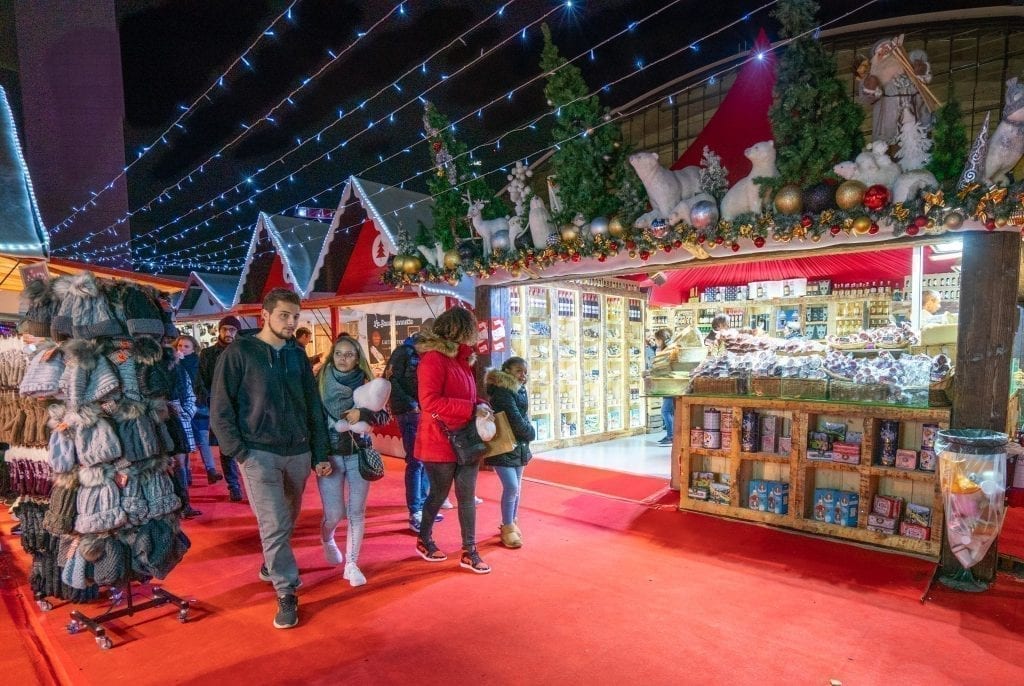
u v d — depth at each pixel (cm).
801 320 927
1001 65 1027
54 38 1062
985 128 359
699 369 563
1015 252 377
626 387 993
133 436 336
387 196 891
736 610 356
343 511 418
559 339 888
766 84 531
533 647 313
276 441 345
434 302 811
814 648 311
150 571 349
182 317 1397
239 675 290
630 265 563
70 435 324
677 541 478
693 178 500
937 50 1087
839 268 854
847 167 403
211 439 723
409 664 298
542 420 866
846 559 434
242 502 620
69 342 324
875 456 464
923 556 430
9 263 675
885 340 609
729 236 459
